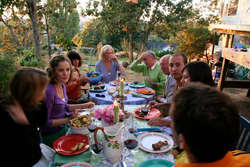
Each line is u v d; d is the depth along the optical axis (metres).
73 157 1.46
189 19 8.68
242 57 4.04
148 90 3.09
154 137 1.69
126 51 11.31
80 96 3.17
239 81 5.33
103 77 3.85
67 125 2.15
